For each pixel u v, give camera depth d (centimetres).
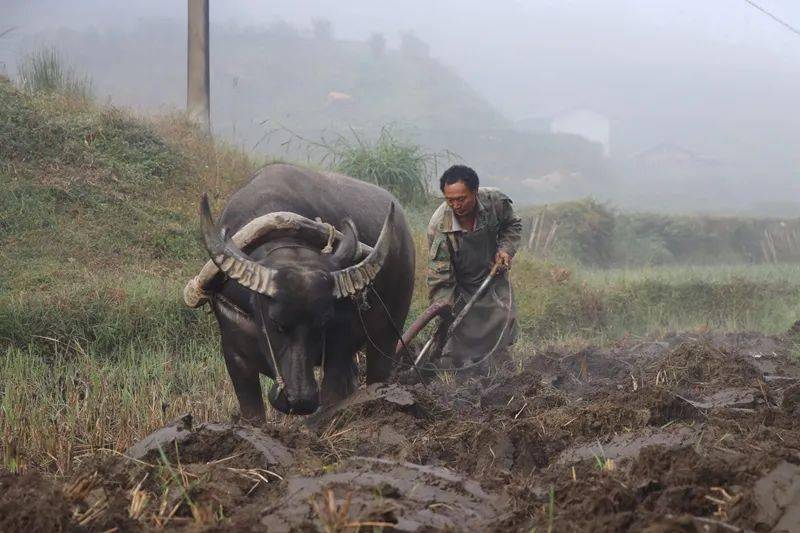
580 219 2184
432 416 548
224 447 446
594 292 1214
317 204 605
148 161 1198
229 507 388
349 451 475
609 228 2298
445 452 488
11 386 652
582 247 2152
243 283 511
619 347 960
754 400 581
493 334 809
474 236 779
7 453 500
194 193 1187
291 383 508
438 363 798
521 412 590
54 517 343
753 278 1445
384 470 405
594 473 399
